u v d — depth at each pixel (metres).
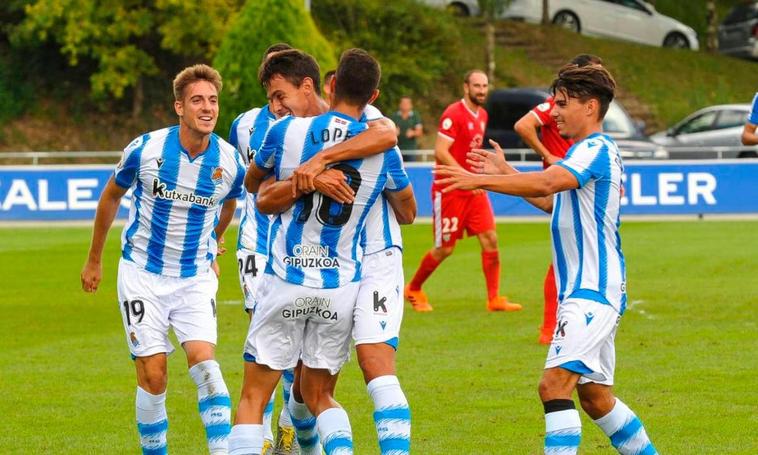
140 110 96.69
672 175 61.84
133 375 26.47
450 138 34.50
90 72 98.62
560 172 15.88
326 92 26.31
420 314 34.81
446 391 24.33
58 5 88.06
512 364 27.05
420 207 63.19
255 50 69.31
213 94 18.41
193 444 20.52
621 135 75.19
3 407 23.39
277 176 16.66
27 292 40.03
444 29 102.06
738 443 20.02
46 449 20.22
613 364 16.58
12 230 60.72
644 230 56.72
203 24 88.25
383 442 16.23
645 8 114.81
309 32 70.56
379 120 16.58
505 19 112.31
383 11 100.50
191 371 18.20
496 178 15.84
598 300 16.09
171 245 18.62
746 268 43.66
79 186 63.84
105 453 19.97
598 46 110.62
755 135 32.41
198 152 18.59
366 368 16.56
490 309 35.28
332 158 16.16
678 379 25.14
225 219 20.30
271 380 17.03
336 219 16.38
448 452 19.70
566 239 16.34
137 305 18.41
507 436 20.70
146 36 93.19
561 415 15.83
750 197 61.34
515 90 78.81
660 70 108.81
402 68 98.00
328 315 16.62
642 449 16.69
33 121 96.56
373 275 16.89
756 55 114.62
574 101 16.52
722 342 29.41
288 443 19.75
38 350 29.61
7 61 97.75
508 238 54.44
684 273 42.56
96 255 19.47
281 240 16.61
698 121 83.25
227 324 33.34
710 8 116.44
